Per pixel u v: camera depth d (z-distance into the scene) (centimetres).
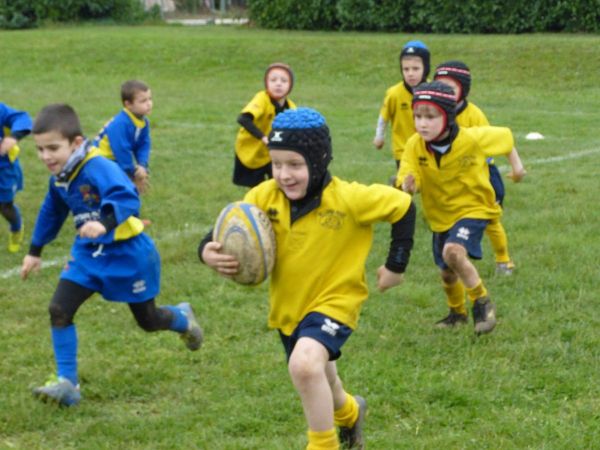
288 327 494
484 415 578
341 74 2662
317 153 470
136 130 1070
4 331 738
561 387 619
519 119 1969
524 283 851
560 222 1084
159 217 1123
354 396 569
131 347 698
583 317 759
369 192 483
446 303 810
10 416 572
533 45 2667
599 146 1658
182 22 4422
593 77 2441
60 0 4012
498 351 683
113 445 544
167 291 835
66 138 579
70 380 595
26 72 2809
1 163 945
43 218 618
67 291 594
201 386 629
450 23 3139
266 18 3575
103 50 3023
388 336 723
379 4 3291
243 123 1053
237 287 853
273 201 493
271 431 559
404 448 532
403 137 1130
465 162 700
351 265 486
